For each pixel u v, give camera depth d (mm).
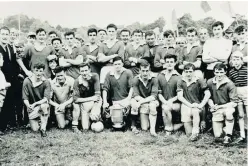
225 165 3762
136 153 4070
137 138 4465
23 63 4812
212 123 4477
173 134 4574
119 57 4621
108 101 4762
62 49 4812
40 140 4426
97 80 4691
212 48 4543
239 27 4414
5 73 4691
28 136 4562
